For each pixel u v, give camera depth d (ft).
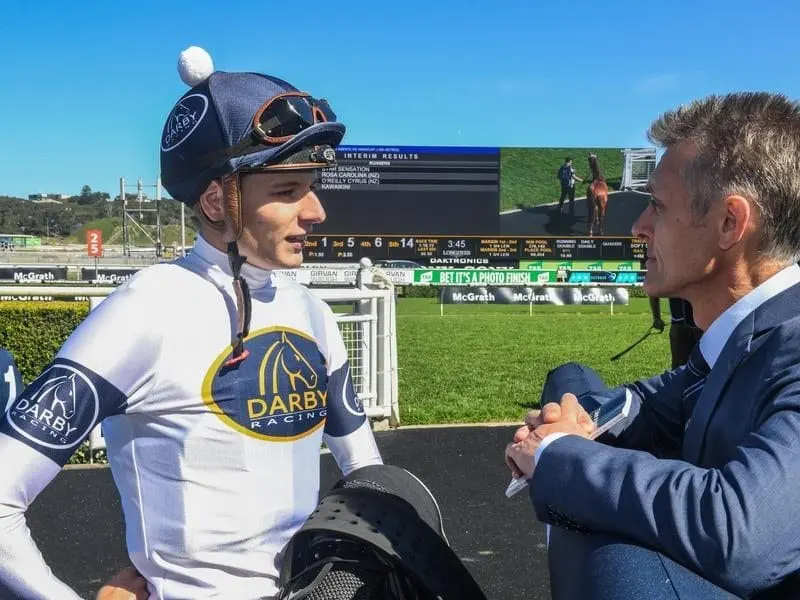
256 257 4.35
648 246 4.09
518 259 76.38
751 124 3.57
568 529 3.35
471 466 16.06
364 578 3.75
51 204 329.52
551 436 3.55
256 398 4.25
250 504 4.17
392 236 74.95
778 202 3.50
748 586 2.84
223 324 4.25
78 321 18.19
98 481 15.02
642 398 4.89
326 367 4.79
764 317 3.44
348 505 3.91
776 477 2.87
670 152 3.83
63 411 3.80
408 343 42.32
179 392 4.07
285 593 3.84
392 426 19.95
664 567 2.90
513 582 10.55
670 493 2.96
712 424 3.51
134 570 4.29
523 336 46.01
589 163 76.33
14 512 3.73
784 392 3.13
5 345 17.89
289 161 4.17
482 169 75.66
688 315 12.76
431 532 3.94
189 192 4.34
